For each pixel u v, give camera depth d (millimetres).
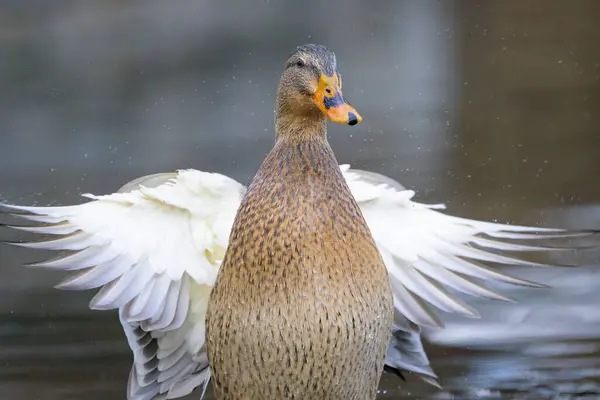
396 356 8734
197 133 19016
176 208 7961
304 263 6758
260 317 6828
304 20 27031
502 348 10289
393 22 26359
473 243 8477
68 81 22500
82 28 26094
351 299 6812
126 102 21094
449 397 9359
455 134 18703
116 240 7812
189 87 22000
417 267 8391
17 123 19797
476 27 25188
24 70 23188
